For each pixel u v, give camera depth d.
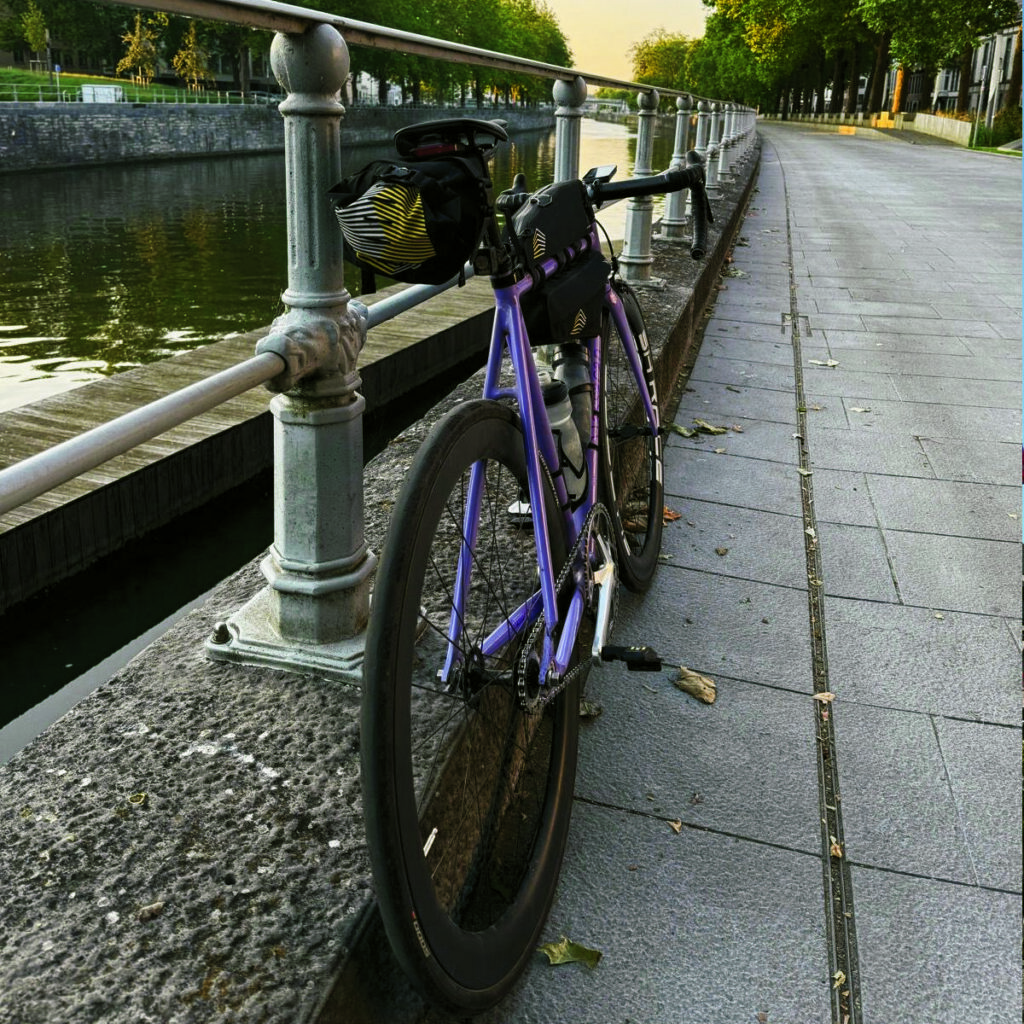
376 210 1.40
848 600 3.16
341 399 1.87
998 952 1.83
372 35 1.85
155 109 43.53
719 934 1.84
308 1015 1.21
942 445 4.64
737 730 2.46
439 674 1.72
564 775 1.91
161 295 14.79
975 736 2.48
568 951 1.76
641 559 3.01
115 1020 1.18
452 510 1.56
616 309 2.82
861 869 2.02
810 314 7.50
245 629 1.97
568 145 3.67
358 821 1.51
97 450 1.21
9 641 4.20
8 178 35.75
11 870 1.40
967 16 41.88
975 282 8.97
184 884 1.38
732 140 15.54
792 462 4.36
